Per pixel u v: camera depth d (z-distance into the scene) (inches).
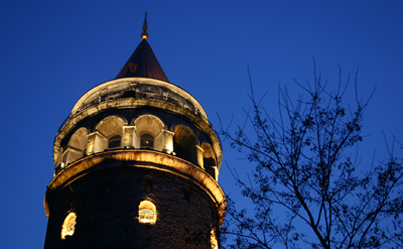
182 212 1177.4
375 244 676.7
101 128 1343.5
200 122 1443.2
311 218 644.7
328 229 640.4
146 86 1460.4
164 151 1267.2
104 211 1123.3
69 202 1210.0
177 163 1253.1
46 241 1194.6
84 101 1496.1
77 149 1380.4
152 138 1362.0
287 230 733.3
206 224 1218.0
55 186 1283.2
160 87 1476.4
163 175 1228.5
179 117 1398.9
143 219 1121.4
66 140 1407.5
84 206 1157.1
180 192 1222.9
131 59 1696.6
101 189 1180.5
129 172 1206.3
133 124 1307.8
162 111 1375.5
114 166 1217.4
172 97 1469.0
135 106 1362.0
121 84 1464.1
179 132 1398.9
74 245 1072.2
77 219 1135.6
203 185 1302.9
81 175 1238.9
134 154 1221.1
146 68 1612.9
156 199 1162.0
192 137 1398.9
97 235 1072.8
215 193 1336.1
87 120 1381.6
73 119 1400.1
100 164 1224.2
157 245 1064.2
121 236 1061.8
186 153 1396.4
